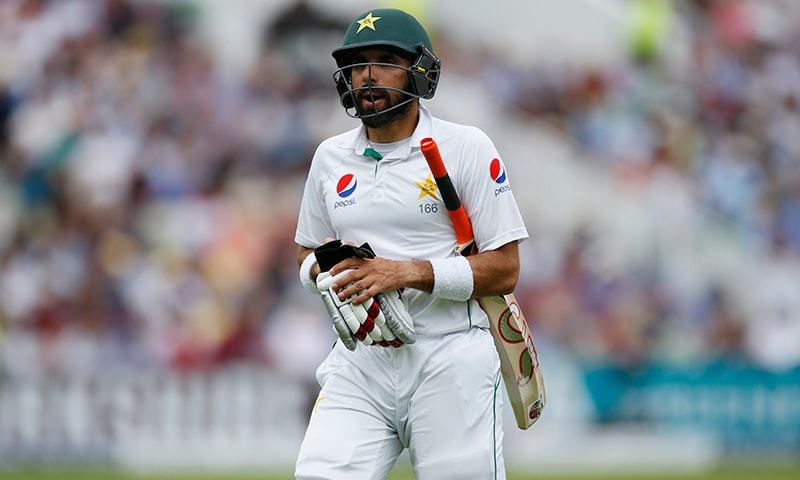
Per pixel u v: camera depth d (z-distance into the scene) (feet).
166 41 172.55
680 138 175.11
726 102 182.19
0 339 136.87
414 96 46.75
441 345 47.21
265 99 166.20
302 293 145.48
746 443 138.41
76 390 131.13
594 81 175.42
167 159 161.48
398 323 45.98
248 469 127.24
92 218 155.94
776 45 191.83
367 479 46.85
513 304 49.01
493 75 171.63
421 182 46.93
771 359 152.35
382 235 47.44
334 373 48.78
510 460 132.16
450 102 166.30
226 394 131.64
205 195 158.51
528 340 49.47
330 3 169.89
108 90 168.04
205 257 150.41
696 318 156.46
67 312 144.87
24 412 131.03
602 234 161.48
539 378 49.98
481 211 47.11
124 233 154.92
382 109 46.55
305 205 50.75
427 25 171.12
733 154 177.37
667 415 136.98
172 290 145.69
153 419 130.52
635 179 168.86
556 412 134.62
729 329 156.87
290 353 139.13
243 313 143.95
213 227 153.38
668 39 181.16
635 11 177.68
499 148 166.91
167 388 130.82
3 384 132.36
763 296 163.53
